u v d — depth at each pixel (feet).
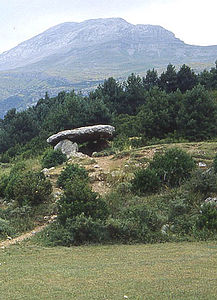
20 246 32.50
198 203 40.81
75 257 28.27
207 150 60.59
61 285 20.97
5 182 53.11
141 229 34.06
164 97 86.43
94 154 72.69
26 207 43.14
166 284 20.13
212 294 18.22
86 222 33.37
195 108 77.25
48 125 111.34
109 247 31.45
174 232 35.17
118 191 47.39
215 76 124.06
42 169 66.03
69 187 39.65
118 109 121.08
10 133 124.06
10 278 22.91
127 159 62.39
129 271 23.34
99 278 22.04
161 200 43.06
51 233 34.99
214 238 32.19
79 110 99.19
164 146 65.36
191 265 24.06
